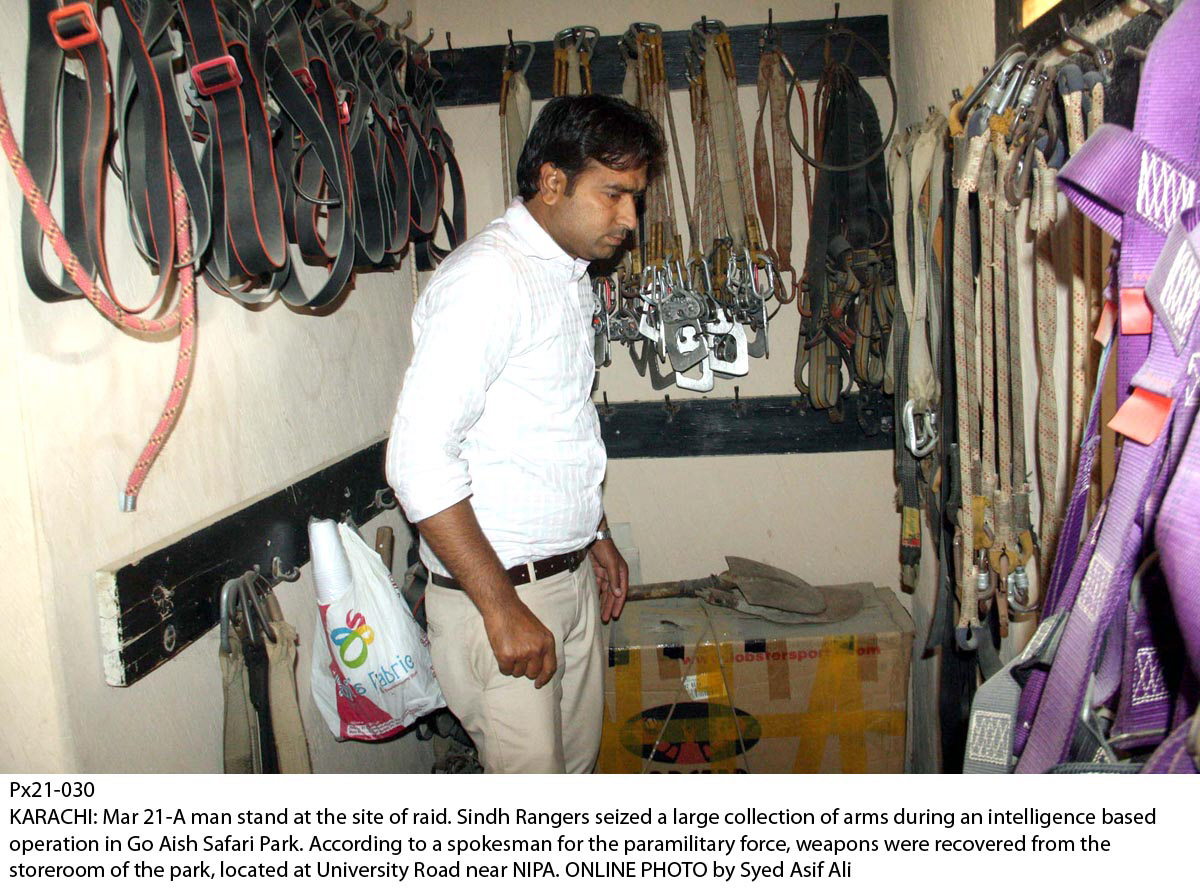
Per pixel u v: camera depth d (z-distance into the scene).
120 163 1.13
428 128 2.04
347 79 1.66
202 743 1.32
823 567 2.44
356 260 1.79
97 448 1.11
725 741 2.07
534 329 1.42
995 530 1.30
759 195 2.23
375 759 1.98
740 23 2.25
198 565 1.27
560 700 1.58
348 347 1.90
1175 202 0.71
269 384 1.55
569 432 1.52
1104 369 0.88
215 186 1.23
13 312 0.98
